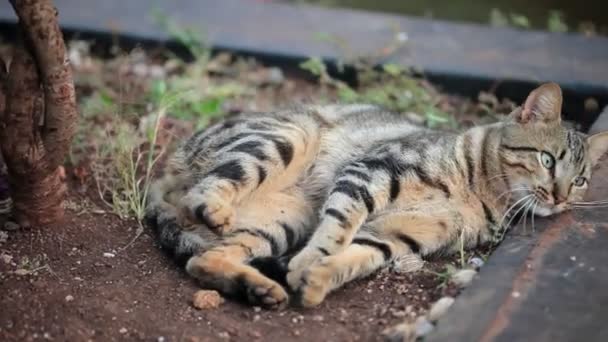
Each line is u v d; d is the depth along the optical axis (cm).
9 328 154
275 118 178
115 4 230
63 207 173
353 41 220
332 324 157
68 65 161
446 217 169
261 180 171
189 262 164
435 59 214
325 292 161
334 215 166
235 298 161
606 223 168
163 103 190
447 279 162
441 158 171
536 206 169
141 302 160
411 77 211
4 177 177
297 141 175
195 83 208
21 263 165
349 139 178
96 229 172
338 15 231
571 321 152
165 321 157
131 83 211
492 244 170
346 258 163
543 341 150
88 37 220
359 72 212
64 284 162
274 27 225
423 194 169
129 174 180
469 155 171
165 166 180
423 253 169
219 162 171
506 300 155
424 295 161
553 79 206
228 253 166
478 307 154
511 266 160
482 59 214
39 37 158
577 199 171
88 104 199
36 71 161
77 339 154
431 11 255
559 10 253
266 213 172
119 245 170
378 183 168
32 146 164
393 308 159
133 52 219
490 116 200
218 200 166
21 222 170
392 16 231
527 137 171
